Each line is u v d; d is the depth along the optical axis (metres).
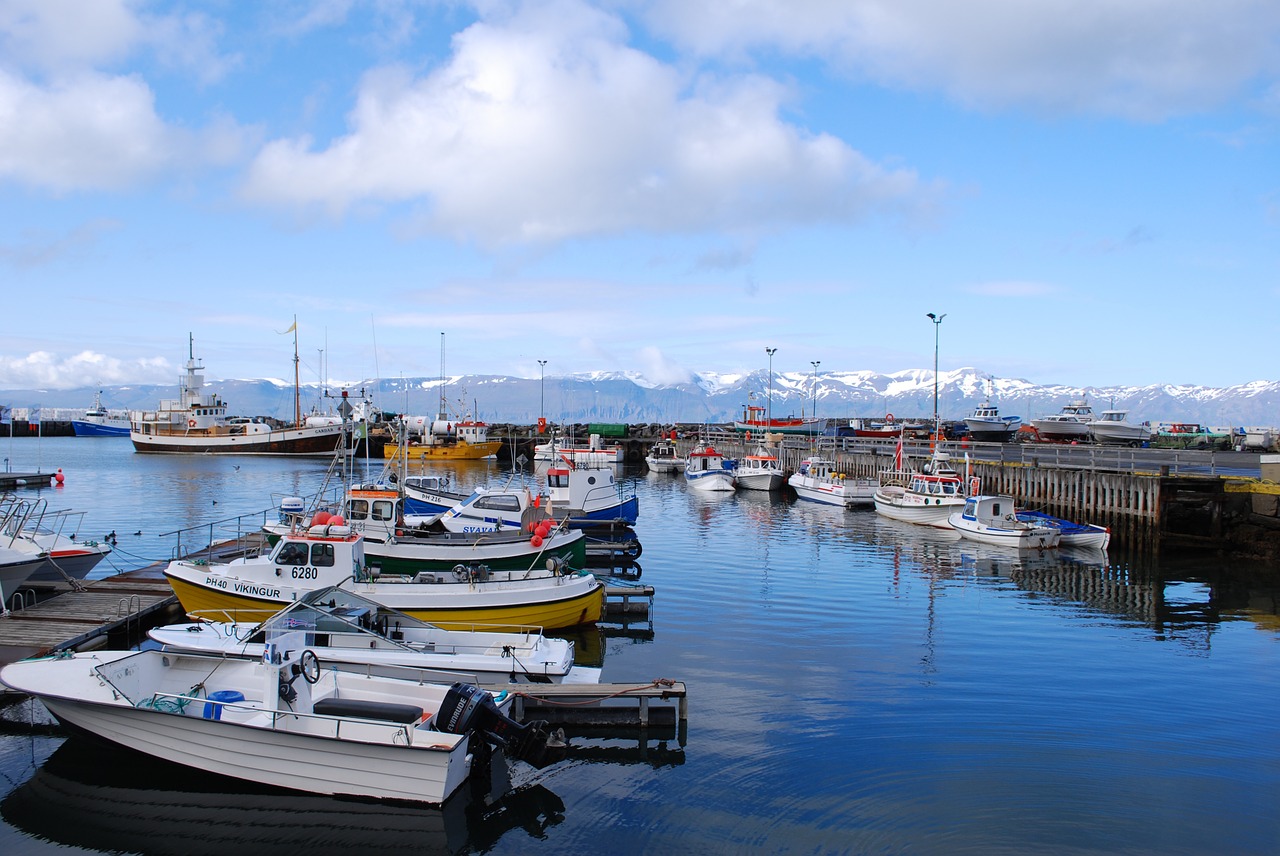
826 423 101.50
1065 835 11.29
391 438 88.44
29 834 11.30
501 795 12.51
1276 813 11.94
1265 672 18.52
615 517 37.97
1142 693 16.95
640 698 14.88
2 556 19.78
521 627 18.92
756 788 12.66
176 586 19.42
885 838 11.19
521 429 110.44
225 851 11.01
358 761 11.87
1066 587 27.95
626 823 11.66
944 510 42.25
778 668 18.42
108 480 64.50
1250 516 34.44
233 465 80.62
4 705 15.01
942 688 17.09
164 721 12.36
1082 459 47.78
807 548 35.72
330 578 19.31
